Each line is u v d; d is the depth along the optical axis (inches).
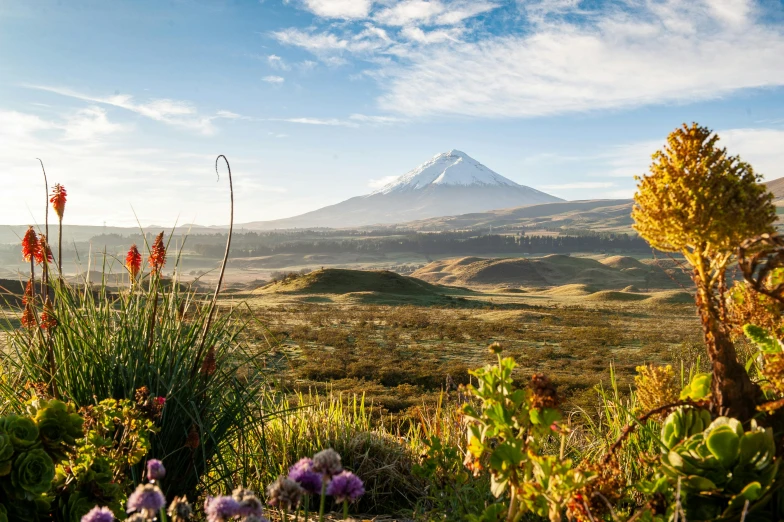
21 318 126.9
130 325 131.2
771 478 67.2
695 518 70.2
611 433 117.3
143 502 58.2
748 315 83.5
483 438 77.7
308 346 1486.2
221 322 138.3
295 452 158.4
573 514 71.9
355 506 141.3
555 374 1117.7
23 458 86.2
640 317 2657.5
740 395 73.7
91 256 136.9
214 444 125.9
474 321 2314.2
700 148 67.0
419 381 1060.5
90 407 102.2
